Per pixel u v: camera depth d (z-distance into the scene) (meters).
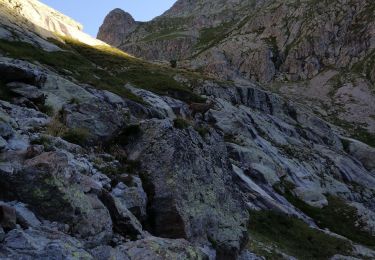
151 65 103.38
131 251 12.51
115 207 14.66
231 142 61.12
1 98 23.83
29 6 92.81
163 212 17.53
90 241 12.62
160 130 20.03
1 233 10.27
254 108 99.62
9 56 48.78
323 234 42.94
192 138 21.67
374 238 51.38
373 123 159.75
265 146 68.25
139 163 19.23
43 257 9.94
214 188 20.22
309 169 72.31
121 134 20.77
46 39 77.19
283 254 31.92
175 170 18.52
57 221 12.51
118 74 85.38
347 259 38.38
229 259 19.08
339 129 147.88
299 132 97.38
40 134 17.75
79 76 53.19
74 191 13.16
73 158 16.75
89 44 104.12
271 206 45.41
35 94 25.69
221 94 93.88
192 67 168.38
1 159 13.73
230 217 20.23
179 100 71.00
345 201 60.59
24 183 12.59
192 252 13.29
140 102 52.56
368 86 188.62
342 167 82.88
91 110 21.08
